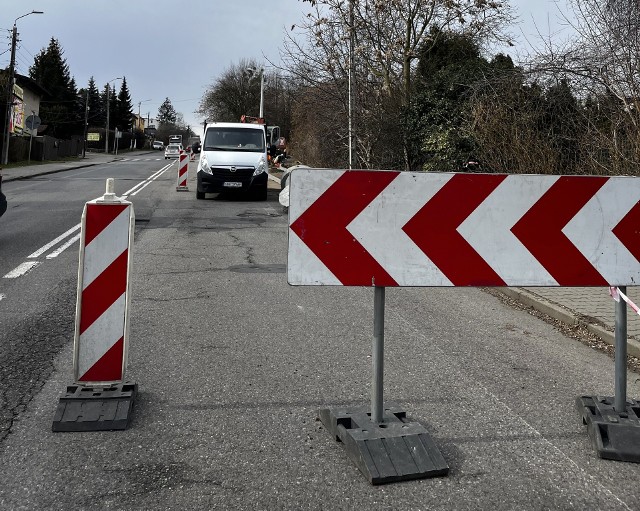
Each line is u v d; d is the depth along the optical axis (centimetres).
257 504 316
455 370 531
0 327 608
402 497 326
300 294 791
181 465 355
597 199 411
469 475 351
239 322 654
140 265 942
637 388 502
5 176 3044
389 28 2122
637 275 415
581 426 422
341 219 388
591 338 641
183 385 477
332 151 2614
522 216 405
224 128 2091
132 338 590
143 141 12900
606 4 1134
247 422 414
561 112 1302
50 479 337
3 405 431
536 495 331
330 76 2164
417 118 1975
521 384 502
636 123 1062
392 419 394
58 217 1504
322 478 343
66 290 765
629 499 329
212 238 1234
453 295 826
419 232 395
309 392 468
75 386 430
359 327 650
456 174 397
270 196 2202
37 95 6656
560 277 409
